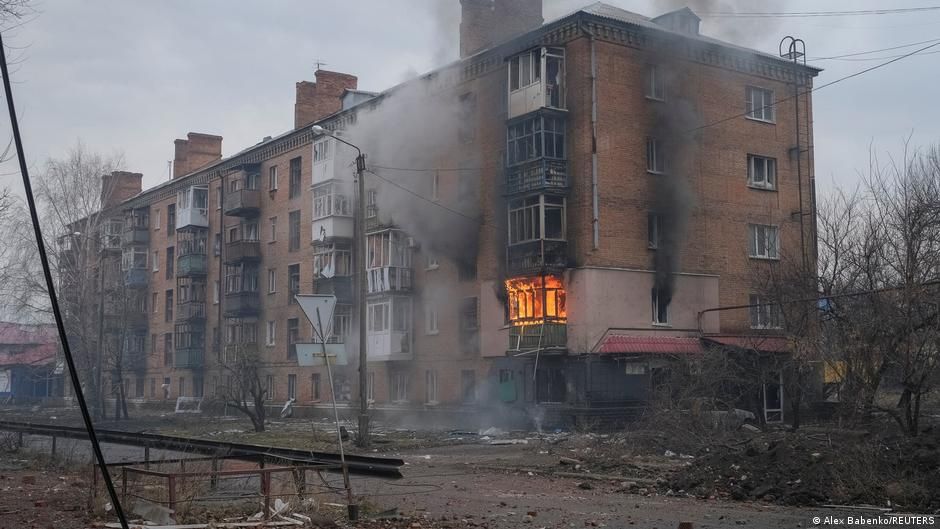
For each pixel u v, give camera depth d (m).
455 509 11.79
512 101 32.16
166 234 60.81
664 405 22.02
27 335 76.00
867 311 18.17
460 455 21.56
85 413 5.34
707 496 13.08
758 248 33.91
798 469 13.29
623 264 30.39
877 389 18.77
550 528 9.98
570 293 30.19
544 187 30.19
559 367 30.39
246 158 51.72
